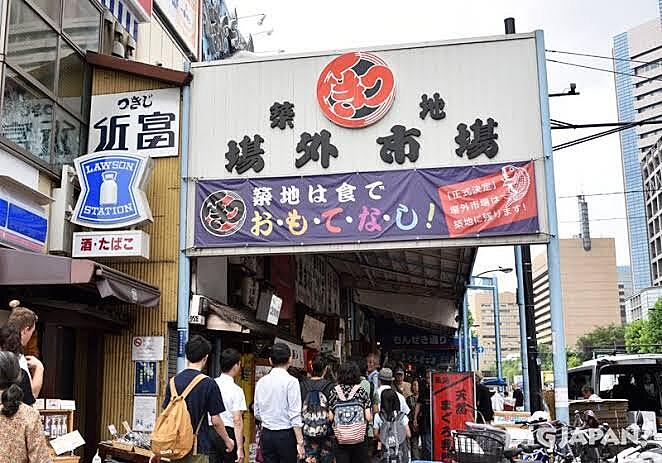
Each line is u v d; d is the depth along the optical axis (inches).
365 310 1069.1
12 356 165.3
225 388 277.0
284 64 415.5
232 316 413.7
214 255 400.8
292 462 282.8
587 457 259.4
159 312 396.8
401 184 391.9
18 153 333.1
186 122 414.3
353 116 401.7
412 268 705.0
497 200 382.3
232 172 408.2
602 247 4217.5
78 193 390.9
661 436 289.9
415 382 534.0
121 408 387.5
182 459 231.9
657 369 478.6
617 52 6063.0
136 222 373.7
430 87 399.5
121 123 418.3
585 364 523.8
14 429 161.3
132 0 458.6
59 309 341.4
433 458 436.1
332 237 392.5
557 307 368.2
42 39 366.9
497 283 1144.2
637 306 3595.0
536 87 392.2
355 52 408.5
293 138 406.3
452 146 391.9
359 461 303.9
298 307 624.1
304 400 310.0
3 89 326.0
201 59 658.8
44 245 357.1
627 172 5812.0
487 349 4365.2
